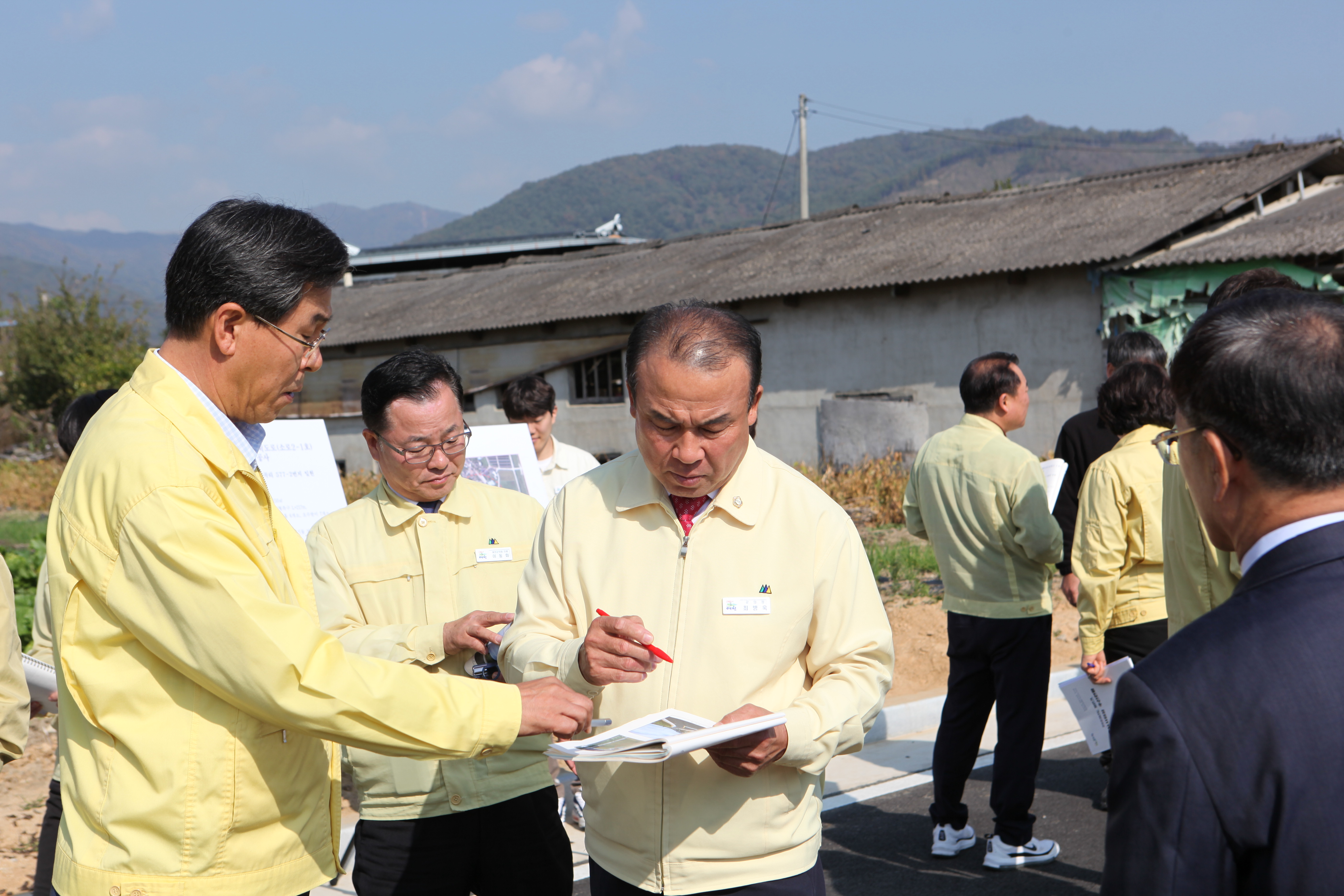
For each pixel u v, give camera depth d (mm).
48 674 3066
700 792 2229
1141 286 13500
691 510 2375
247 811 1925
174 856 1871
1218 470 1457
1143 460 4164
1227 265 12773
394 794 2877
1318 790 1231
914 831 4734
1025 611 4254
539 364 20375
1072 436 5699
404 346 22406
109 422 1953
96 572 1878
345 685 1877
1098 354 14055
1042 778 5348
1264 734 1260
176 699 1899
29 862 4238
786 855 2277
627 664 2086
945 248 16453
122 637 1902
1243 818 1261
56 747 5586
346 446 23312
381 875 2902
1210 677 1310
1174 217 14164
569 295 21000
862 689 2262
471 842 2916
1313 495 1386
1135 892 1308
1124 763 1355
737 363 2137
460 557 3166
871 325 16281
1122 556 4172
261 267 1935
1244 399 1383
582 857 4512
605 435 19594
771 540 2311
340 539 3152
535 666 2305
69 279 30375
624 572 2357
